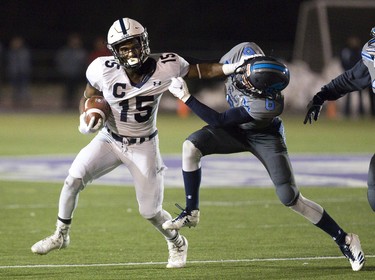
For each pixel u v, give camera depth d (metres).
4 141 63.78
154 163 23.67
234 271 23.75
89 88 23.66
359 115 87.88
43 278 22.91
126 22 22.44
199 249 27.16
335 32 89.38
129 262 25.17
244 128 24.05
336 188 41.25
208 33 113.44
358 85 23.98
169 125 79.06
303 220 32.78
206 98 93.00
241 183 43.16
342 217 33.34
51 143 62.34
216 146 24.22
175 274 23.39
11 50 94.19
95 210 35.28
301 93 90.19
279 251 26.77
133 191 40.84
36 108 96.44
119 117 23.28
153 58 23.27
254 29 112.62
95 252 26.70
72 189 23.52
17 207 35.84
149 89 23.03
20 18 110.69
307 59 90.94
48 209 35.34
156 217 23.88
